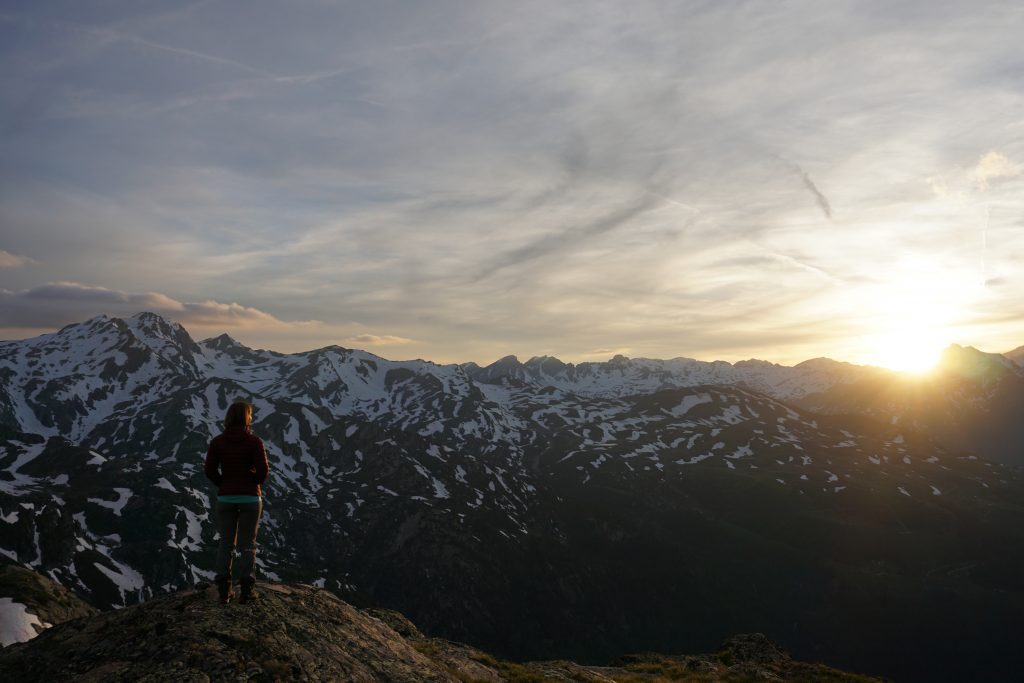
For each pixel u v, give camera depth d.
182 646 10.73
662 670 35.12
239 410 12.32
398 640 14.91
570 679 25.41
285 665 11.02
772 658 39.66
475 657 22.64
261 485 12.61
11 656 10.98
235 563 12.37
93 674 10.04
